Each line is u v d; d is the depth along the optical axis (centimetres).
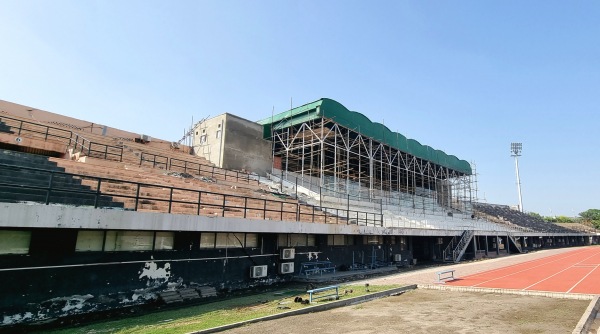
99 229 1188
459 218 5269
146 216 1288
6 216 957
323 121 3466
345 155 4216
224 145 3209
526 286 1783
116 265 1283
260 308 1280
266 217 2031
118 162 2022
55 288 1120
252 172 3400
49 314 1095
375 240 2844
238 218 1631
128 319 1143
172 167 2558
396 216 3653
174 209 1608
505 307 1288
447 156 5847
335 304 1328
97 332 973
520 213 8150
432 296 1552
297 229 1938
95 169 1595
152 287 1382
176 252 1484
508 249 4600
